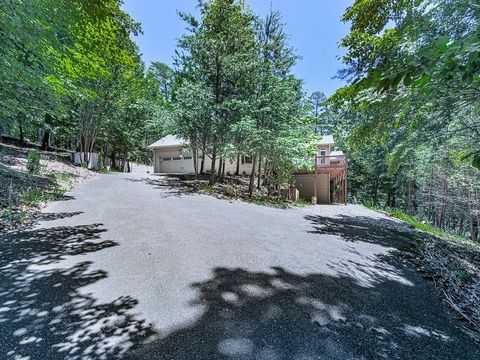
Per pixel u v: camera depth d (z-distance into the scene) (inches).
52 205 244.2
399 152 302.5
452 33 147.6
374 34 212.8
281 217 302.7
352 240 223.0
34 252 139.4
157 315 93.0
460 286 137.3
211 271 132.5
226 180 595.8
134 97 697.6
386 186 922.1
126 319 89.5
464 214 593.3
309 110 515.5
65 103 465.7
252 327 88.8
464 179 443.8
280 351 77.6
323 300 110.4
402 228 319.6
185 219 237.0
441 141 242.5
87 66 245.9
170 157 783.7
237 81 464.1
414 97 168.9
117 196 319.3
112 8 165.6
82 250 147.5
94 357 71.1
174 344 78.5
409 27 172.6
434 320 101.4
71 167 498.0
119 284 113.3
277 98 449.1
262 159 564.4
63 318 87.5
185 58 469.7
